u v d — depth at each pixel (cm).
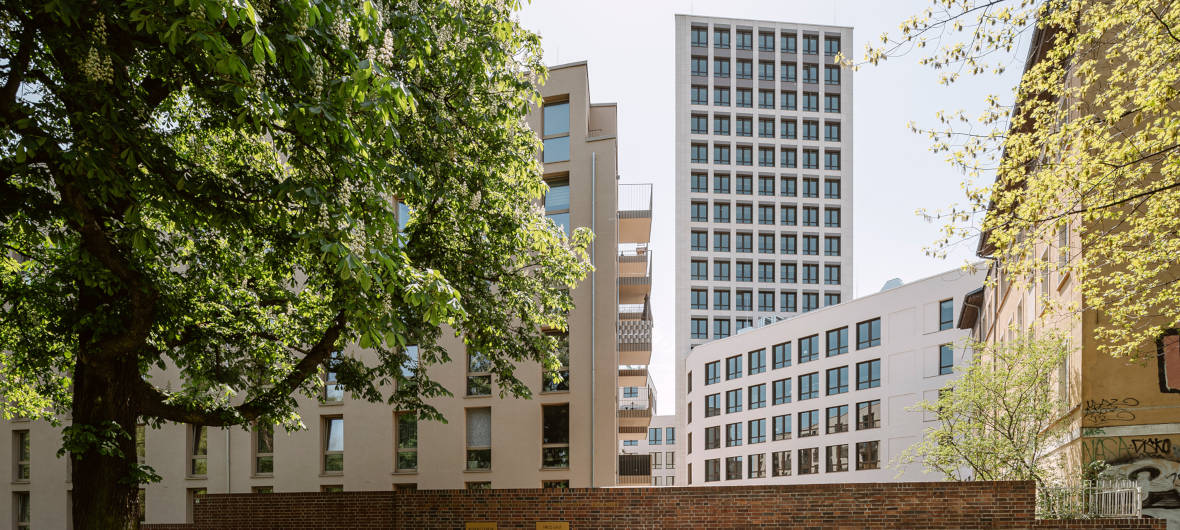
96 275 1012
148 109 886
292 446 2511
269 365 1588
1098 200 1205
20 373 1377
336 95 758
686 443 6925
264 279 1488
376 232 836
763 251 7938
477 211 1316
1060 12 1188
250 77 727
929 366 4491
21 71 774
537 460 2322
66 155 724
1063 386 1883
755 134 8119
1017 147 1270
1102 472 1562
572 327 2370
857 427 4909
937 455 2106
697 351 6581
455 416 2395
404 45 952
